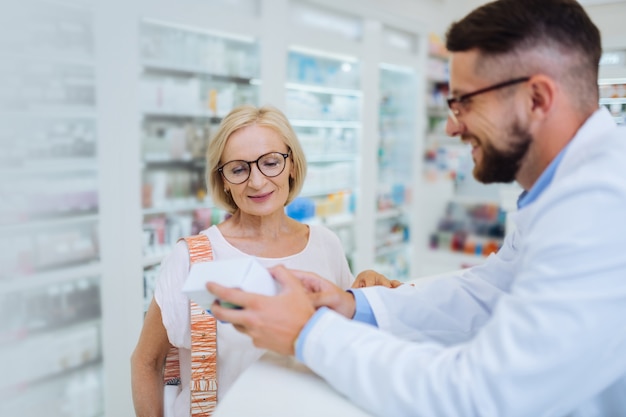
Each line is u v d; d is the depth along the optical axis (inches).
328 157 177.2
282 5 135.6
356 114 182.5
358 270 181.8
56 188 105.6
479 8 28.3
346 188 185.6
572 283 22.4
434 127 228.1
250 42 140.2
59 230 109.0
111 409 108.4
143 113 122.0
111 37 99.3
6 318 101.0
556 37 25.9
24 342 102.2
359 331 27.2
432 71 216.2
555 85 26.3
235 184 51.8
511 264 37.5
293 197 58.5
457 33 28.5
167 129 130.3
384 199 200.4
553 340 22.0
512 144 28.1
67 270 101.2
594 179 23.2
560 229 23.3
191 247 50.3
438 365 24.3
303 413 25.8
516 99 27.0
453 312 36.4
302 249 56.0
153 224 126.0
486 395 22.8
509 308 23.7
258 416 25.6
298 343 27.1
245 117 51.7
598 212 22.7
